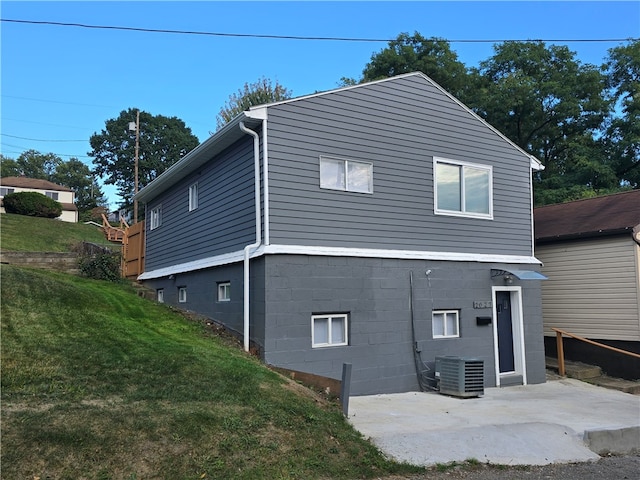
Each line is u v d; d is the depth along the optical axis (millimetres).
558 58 27016
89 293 10805
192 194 13531
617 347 13117
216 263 11289
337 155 10391
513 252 12836
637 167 25031
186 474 5121
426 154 11602
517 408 9281
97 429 5359
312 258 9750
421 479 5938
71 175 78188
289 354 9305
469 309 11727
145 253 17594
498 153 12867
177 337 9320
